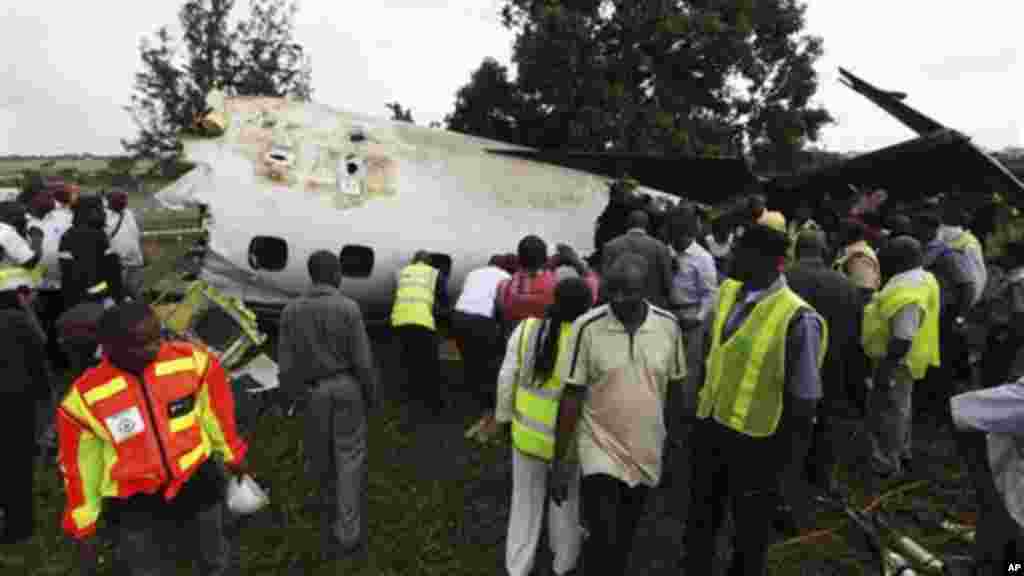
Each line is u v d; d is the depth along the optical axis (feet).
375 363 24.58
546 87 50.85
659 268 15.88
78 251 19.31
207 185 22.00
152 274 25.53
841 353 14.47
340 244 22.72
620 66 49.73
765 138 54.95
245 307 22.89
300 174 22.97
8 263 15.58
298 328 12.50
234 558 12.87
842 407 20.80
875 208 25.02
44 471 16.40
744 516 10.29
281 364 12.72
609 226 20.97
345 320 12.46
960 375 20.77
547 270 17.33
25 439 13.38
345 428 12.76
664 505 15.08
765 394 9.89
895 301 14.25
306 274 22.59
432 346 19.98
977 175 25.90
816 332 9.62
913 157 25.50
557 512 11.16
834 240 22.85
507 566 11.44
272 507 14.80
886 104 26.84
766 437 10.02
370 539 13.61
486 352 19.20
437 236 23.58
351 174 23.57
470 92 59.26
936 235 19.20
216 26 57.00
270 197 22.35
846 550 13.11
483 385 19.45
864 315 15.65
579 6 50.72
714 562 12.69
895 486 15.61
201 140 22.74
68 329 12.49
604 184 26.91
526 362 11.03
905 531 13.74
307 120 24.38
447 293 24.21
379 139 24.95
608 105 48.57
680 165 28.22
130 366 8.84
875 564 12.68
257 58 58.18
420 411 20.48
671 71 51.21
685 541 11.56
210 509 9.80
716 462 10.75
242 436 18.24
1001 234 22.85
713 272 16.94
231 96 24.38
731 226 21.36
